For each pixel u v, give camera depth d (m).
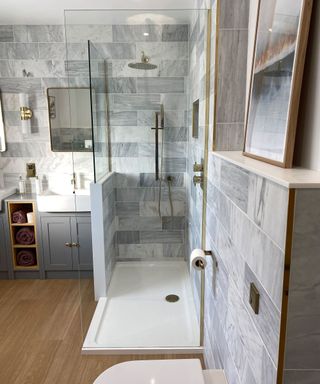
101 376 1.25
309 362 0.74
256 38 1.18
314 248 0.69
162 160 2.89
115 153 2.87
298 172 0.80
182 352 2.02
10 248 2.99
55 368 1.90
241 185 1.05
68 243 2.96
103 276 2.54
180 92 2.75
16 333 2.24
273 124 0.98
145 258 2.98
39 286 2.92
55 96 3.06
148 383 1.21
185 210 2.92
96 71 2.57
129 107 2.78
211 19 1.62
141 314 2.38
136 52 2.63
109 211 2.72
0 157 3.19
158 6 2.53
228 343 1.29
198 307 2.24
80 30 2.47
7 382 1.80
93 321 2.29
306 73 0.85
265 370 0.84
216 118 1.54
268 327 0.81
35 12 2.66
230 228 1.23
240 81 1.49
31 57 3.01
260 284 0.87
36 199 2.93
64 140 3.14
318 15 0.78
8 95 3.08
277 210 0.74
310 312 0.72
